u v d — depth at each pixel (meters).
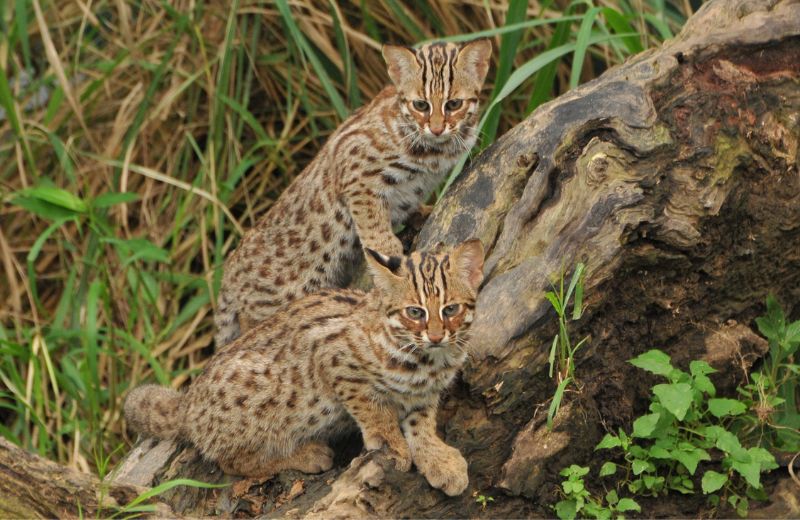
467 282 9.20
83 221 15.07
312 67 15.71
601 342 9.84
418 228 12.37
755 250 10.30
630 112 10.09
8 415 14.40
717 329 10.41
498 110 12.62
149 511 9.08
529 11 15.30
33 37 16.19
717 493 9.67
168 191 15.43
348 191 11.80
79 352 13.91
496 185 10.61
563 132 10.26
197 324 14.64
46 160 15.58
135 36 16.05
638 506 9.23
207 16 15.89
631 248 9.80
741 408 9.47
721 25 10.99
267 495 10.02
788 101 10.55
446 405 9.65
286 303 12.39
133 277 14.51
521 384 9.51
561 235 9.82
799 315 11.05
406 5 15.53
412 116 11.36
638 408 10.03
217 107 15.14
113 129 15.65
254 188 15.62
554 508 9.41
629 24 13.33
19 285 15.07
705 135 10.10
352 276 12.46
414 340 9.02
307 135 15.81
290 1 15.35
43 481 8.73
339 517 8.95
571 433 9.52
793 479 9.73
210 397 10.04
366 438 9.40
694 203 9.86
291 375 9.73
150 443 10.84
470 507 9.33
